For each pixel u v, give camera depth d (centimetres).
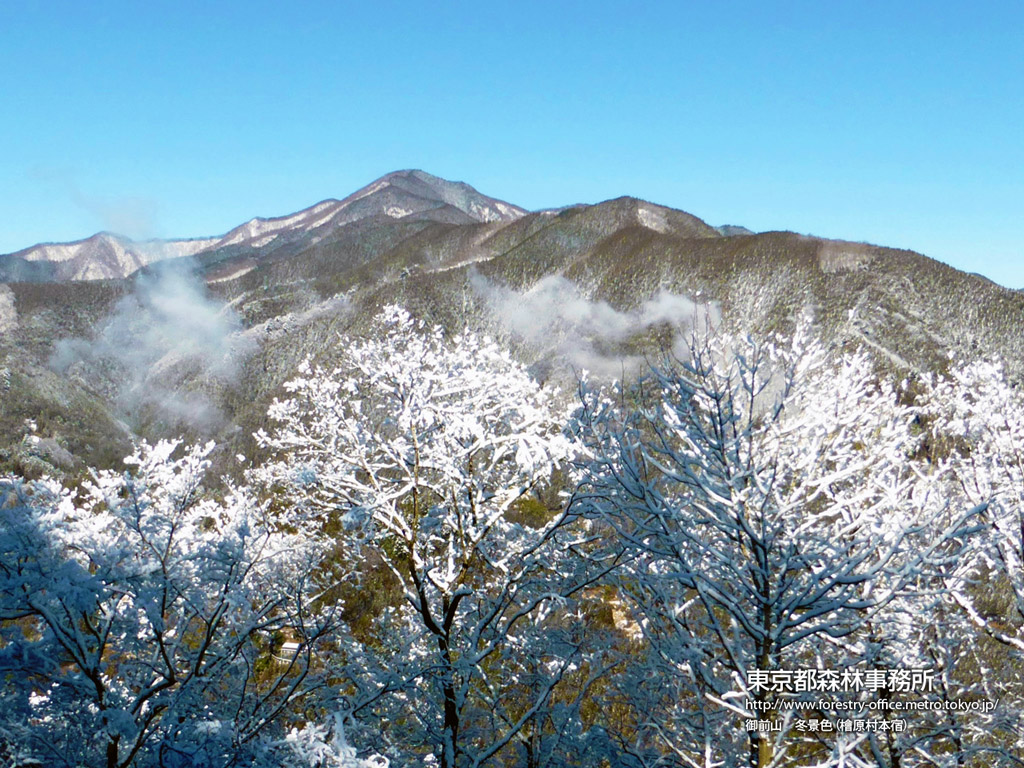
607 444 782
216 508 748
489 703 1032
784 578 637
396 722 1016
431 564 1024
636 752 828
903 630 671
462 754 1002
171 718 663
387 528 1028
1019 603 818
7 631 618
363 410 1153
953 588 733
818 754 769
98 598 577
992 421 854
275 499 1048
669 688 852
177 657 786
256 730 750
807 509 748
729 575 675
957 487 878
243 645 857
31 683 641
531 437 892
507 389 1041
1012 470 816
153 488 688
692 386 659
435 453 978
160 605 648
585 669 1159
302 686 872
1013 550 815
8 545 554
